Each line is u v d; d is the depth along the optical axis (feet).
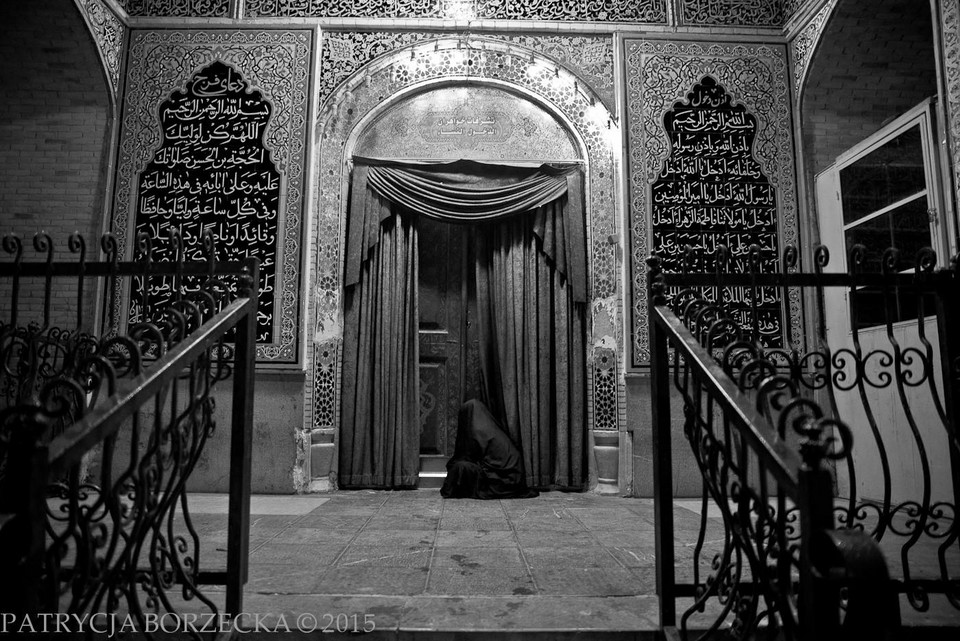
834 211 17.10
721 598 6.60
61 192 17.62
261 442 16.66
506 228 17.94
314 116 17.97
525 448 16.96
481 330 17.62
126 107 18.01
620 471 16.74
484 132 18.37
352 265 17.51
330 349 17.30
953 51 12.66
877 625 4.35
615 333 17.34
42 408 4.54
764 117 18.30
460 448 16.85
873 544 4.43
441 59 18.49
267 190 17.67
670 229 17.74
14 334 8.82
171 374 5.86
